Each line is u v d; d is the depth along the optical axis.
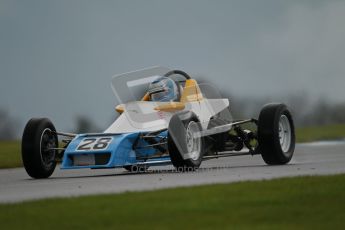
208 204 28.47
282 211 27.02
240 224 24.95
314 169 43.75
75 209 28.12
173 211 27.28
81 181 40.94
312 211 26.97
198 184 35.16
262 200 29.16
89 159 42.62
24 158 44.66
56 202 29.89
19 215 27.31
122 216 26.59
